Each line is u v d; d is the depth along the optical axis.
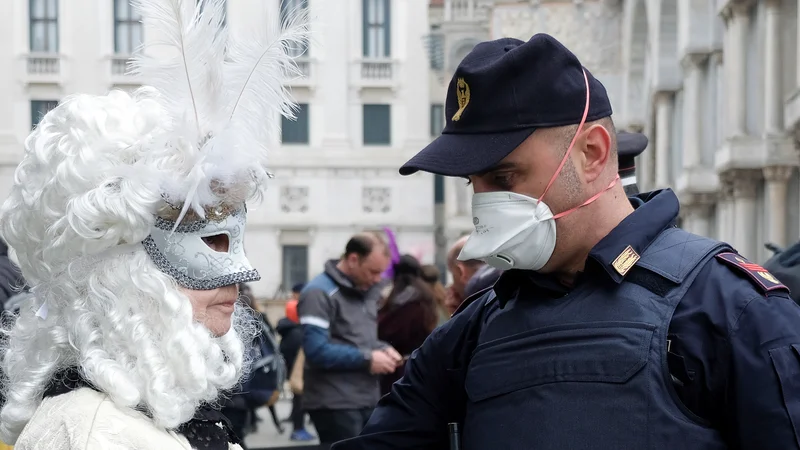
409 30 26.73
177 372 1.67
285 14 1.88
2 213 1.75
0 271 3.77
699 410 1.80
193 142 1.70
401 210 26.69
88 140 1.66
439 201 27.78
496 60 1.92
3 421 1.76
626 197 2.00
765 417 1.74
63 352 1.74
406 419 2.19
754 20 12.02
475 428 1.95
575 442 1.81
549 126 1.88
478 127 1.90
